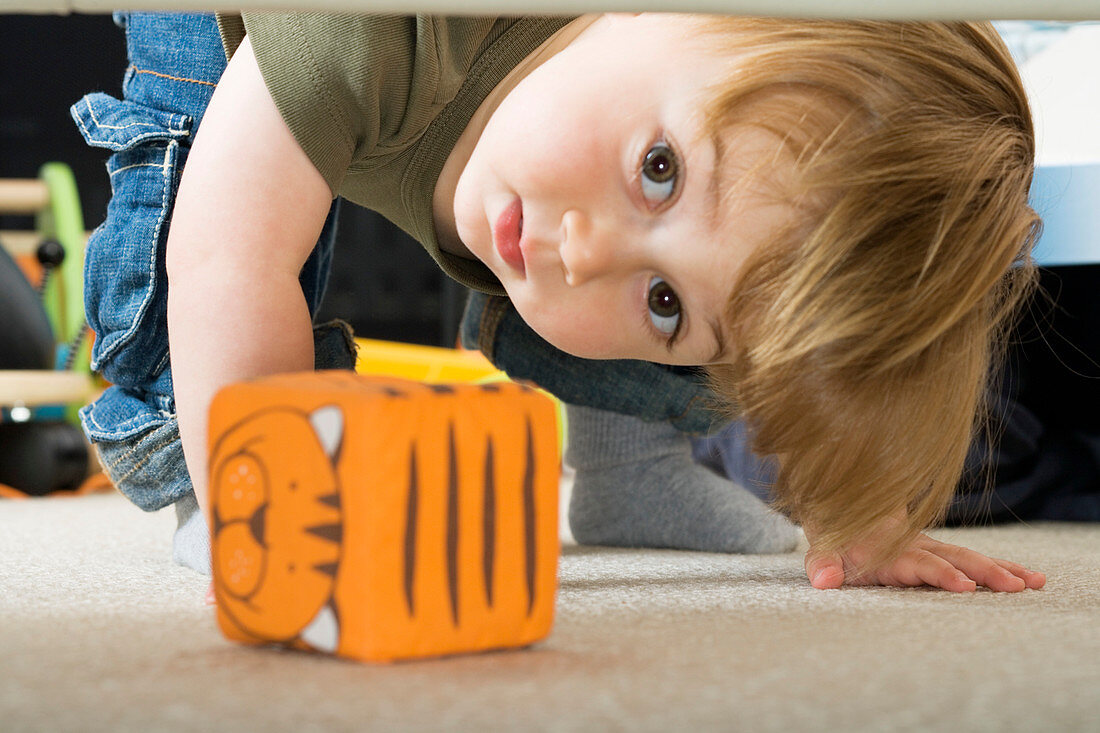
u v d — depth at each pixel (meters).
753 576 0.87
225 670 0.46
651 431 1.13
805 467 0.75
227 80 0.83
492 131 0.82
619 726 0.38
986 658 0.50
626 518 1.12
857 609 0.66
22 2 0.46
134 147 0.95
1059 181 1.25
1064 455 1.42
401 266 2.97
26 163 2.90
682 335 0.79
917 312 0.71
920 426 0.73
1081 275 1.45
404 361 1.97
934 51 0.77
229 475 0.52
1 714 0.39
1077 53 1.54
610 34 0.80
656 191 0.74
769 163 0.72
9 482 1.77
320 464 0.48
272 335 0.77
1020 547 1.13
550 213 0.77
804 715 0.40
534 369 1.11
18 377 1.73
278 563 0.50
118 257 0.95
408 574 0.47
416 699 0.41
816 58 0.74
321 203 0.82
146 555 0.97
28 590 0.71
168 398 0.96
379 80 0.82
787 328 0.70
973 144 0.75
